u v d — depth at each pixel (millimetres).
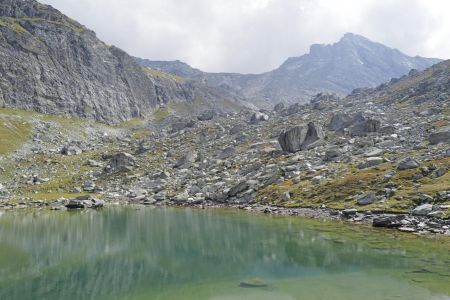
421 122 122000
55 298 32375
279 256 44969
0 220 84250
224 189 108875
